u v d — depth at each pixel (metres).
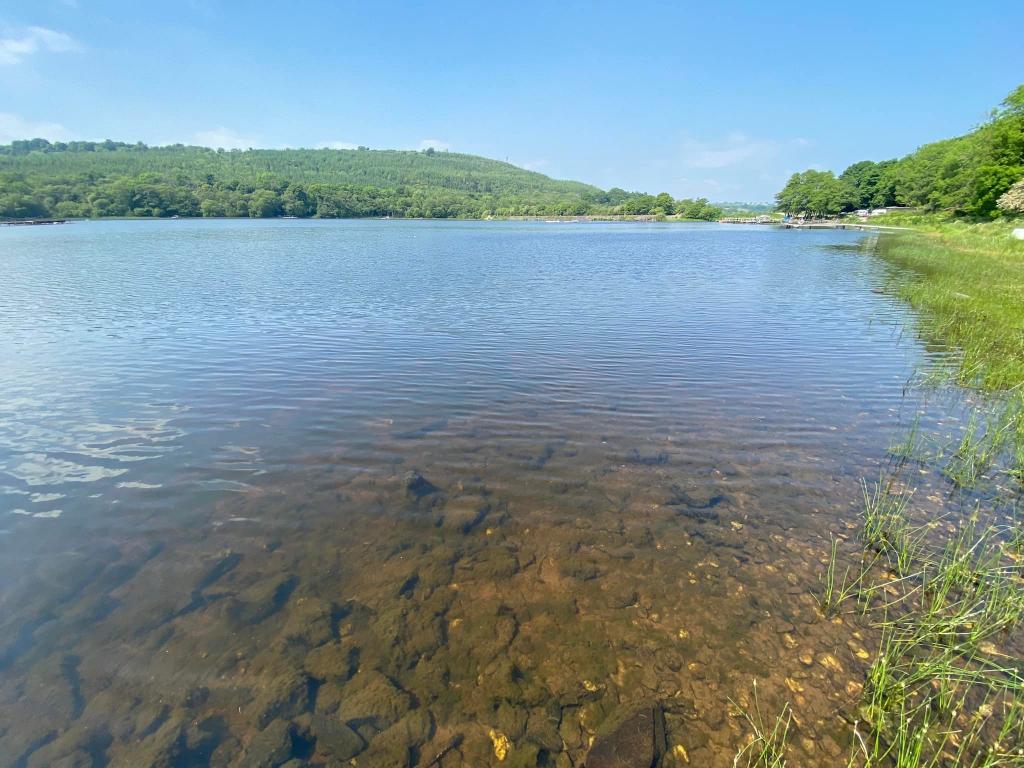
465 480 8.48
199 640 5.45
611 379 13.36
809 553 6.73
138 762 4.29
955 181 64.75
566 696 4.93
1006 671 4.99
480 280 31.48
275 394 12.24
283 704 4.81
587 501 7.91
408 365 14.45
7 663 5.16
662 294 26.64
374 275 33.34
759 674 5.09
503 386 12.82
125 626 5.61
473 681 5.08
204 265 37.94
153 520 7.41
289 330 18.41
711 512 7.61
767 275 34.16
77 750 4.37
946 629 5.47
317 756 4.40
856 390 12.60
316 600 6.02
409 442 9.80
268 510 7.66
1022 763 4.20
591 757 4.34
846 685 4.95
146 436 10.03
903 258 39.91
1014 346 15.46
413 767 4.33
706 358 15.24
